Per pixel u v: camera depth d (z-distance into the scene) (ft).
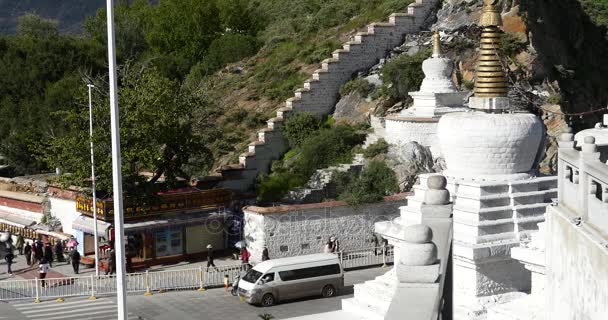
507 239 95.30
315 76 202.90
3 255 164.96
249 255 157.69
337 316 103.86
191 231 163.12
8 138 232.12
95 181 154.51
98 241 156.35
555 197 100.32
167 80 165.07
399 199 165.89
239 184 183.42
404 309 38.45
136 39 302.04
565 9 230.68
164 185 161.79
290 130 192.24
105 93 189.16
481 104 98.58
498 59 98.32
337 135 182.60
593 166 48.14
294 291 134.31
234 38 270.26
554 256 57.62
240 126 209.97
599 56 240.73
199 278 145.89
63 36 303.27
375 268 155.53
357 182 167.02
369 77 204.44
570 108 205.36
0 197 194.18
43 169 224.94
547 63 206.28
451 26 211.00
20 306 134.00
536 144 98.53
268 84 227.20
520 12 203.72
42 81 264.93
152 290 142.00
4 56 273.13
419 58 194.39
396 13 214.48
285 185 175.32
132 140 156.76
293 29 263.29
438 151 175.52
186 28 293.43
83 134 156.35
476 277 93.15
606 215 46.06
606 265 43.75
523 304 84.23
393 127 180.14
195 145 164.55
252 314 128.16
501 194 96.89
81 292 140.56
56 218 178.81
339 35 234.79
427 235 40.52
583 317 48.52
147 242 157.99
